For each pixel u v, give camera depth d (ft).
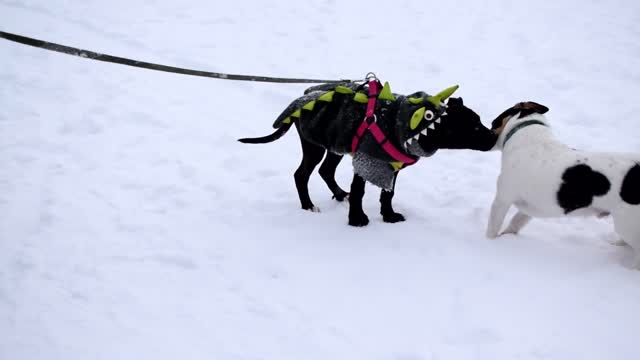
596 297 10.51
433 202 14.08
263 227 13.06
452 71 21.54
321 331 10.05
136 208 13.71
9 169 14.97
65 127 17.24
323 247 12.26
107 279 11.34
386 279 11.25
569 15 25.89
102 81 20.13
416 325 10.10
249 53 22.89
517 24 25.13
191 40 23.72
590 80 20.72
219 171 15.53
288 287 11.13
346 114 11.71
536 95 19.86
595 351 9.37
